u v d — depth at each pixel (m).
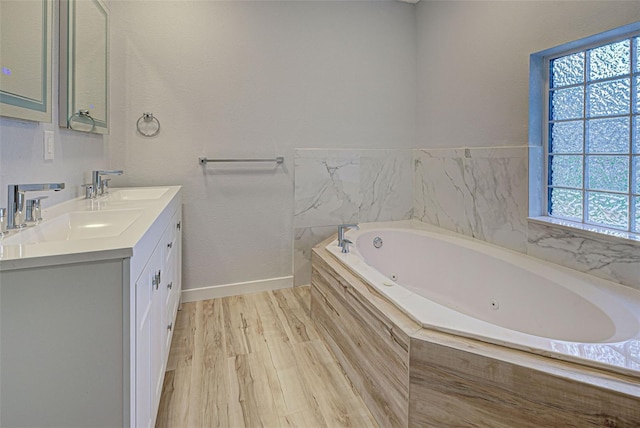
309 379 1.86
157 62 2.64
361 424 1.55
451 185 2.96
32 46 1.41
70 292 0.90
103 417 0.95
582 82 2.05
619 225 1.90
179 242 2.53
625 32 1.79
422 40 3.29
